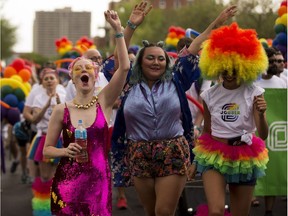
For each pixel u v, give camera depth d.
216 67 7.88
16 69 18.05
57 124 7.56
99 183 7.41
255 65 7.82
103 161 7.47
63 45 24.62
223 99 8.05
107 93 7.72
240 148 7.96
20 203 13.93
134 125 8.30
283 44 16.03
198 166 8.13
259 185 11.18
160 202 8.12
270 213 11.47
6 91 15.95
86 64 7.59
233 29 7.95
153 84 8.38
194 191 10.28
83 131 7.25
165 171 8.14
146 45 8.48
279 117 11.12
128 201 13.29
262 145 8.12
